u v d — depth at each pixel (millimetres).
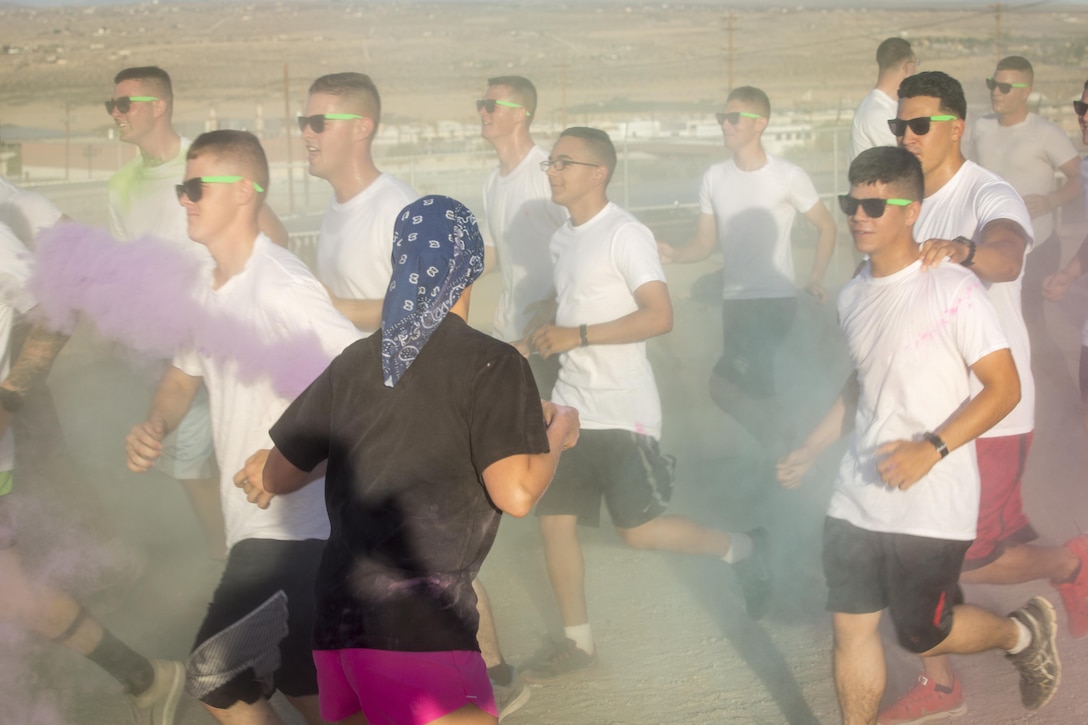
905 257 3166
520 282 5141
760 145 6047
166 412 3287
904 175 3100
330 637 2322
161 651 3988
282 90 54875
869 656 3137
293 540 2969
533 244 5062
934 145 3822
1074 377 7207
